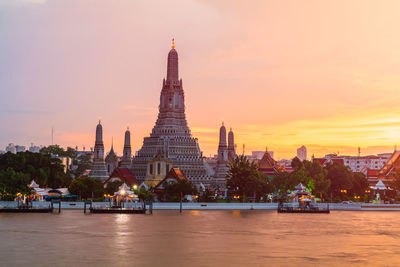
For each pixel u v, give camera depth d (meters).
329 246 107.44
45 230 124.56
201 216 172.38
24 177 189.12
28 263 86.06
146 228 131.50
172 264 86.62
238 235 121.44
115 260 89.06
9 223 139.00
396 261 92.31
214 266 85.56
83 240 109.69
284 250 101.00
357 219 174.00
